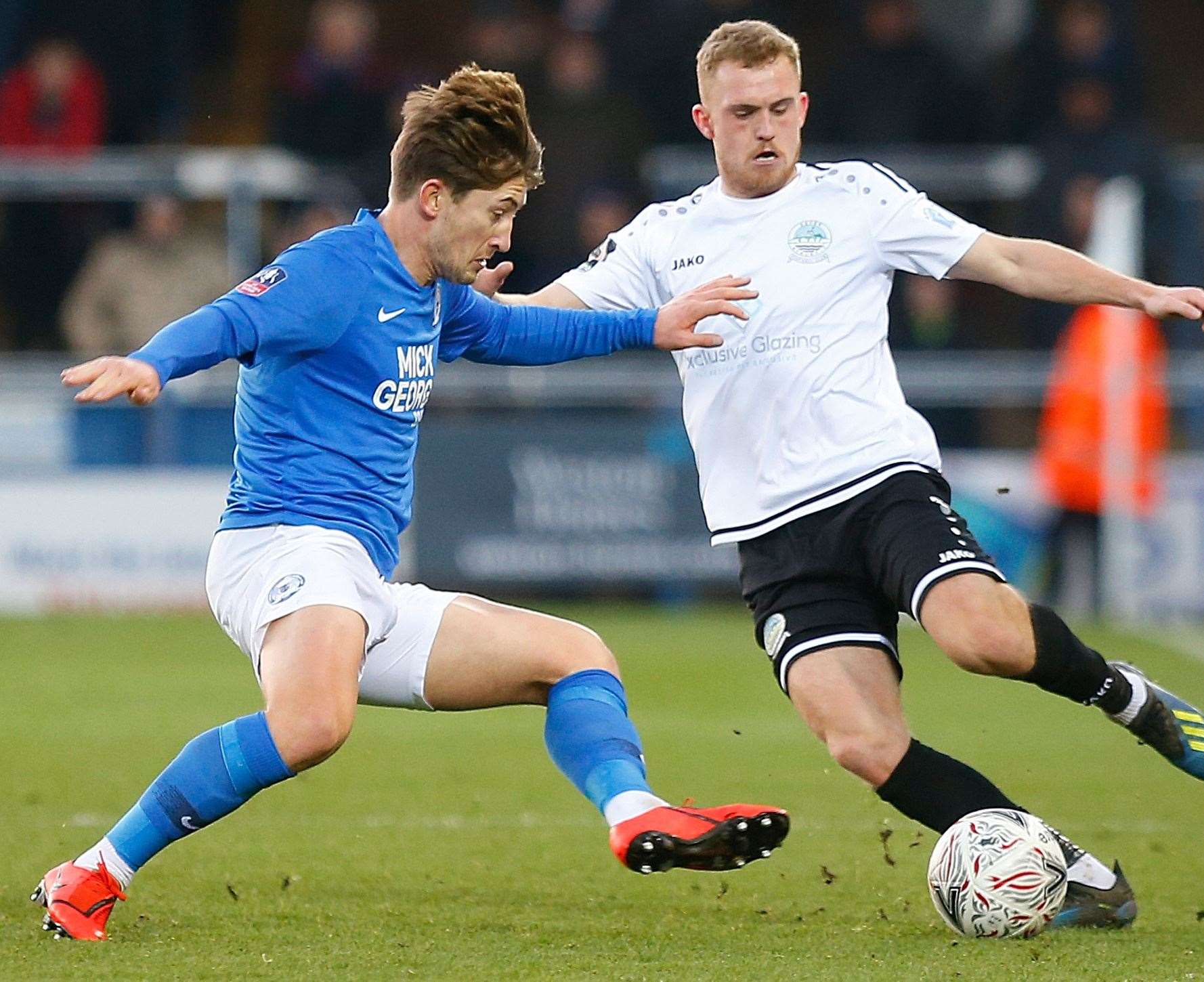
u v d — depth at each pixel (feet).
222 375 142.82
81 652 125.80
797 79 60.08
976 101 163.94
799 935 53.36
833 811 75.92
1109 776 85.25
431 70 166.81
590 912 56.85
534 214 150.51
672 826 48.67
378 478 54.60
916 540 55.52
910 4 181.98
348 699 51.60
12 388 143.54
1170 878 62.23
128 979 46.70
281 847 67.56
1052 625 54.70
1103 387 141.69
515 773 85.61
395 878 62.08
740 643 130.41
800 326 59.16
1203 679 112.78
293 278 52.11
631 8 177.17
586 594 144.97
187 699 106.52
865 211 59.88
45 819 72.64
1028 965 48.62
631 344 57.88
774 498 58.75
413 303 54.34
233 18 201.16
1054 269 58.18
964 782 54.24
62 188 145.18
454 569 143.95
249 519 53.78
